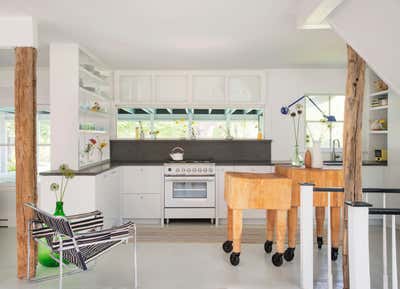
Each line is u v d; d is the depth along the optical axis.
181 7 3.85
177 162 6.90
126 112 7.38
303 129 7.22
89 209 4.88
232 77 7.16
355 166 3.54
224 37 4.95
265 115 7.22
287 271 4.20
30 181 4.07
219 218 6.76
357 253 2.63
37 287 3.73
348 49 3.59
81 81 5.46
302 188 3.70
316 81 7.16
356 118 3.54
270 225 4.90
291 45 5.38
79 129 5.27
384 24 2.90
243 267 4.34
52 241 3.79
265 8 3.90
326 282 3.89
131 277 4.01
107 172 5.53
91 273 4.14
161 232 6.09
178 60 6.32
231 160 7.32
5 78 6.86
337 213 4.60
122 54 5.88
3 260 4.60
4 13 4.00
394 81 3.15
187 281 3.89
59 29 4.57
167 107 7.18
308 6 3.45
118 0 3.66
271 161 7.15
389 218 6.48
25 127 4.07
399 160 6.21
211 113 7.36
